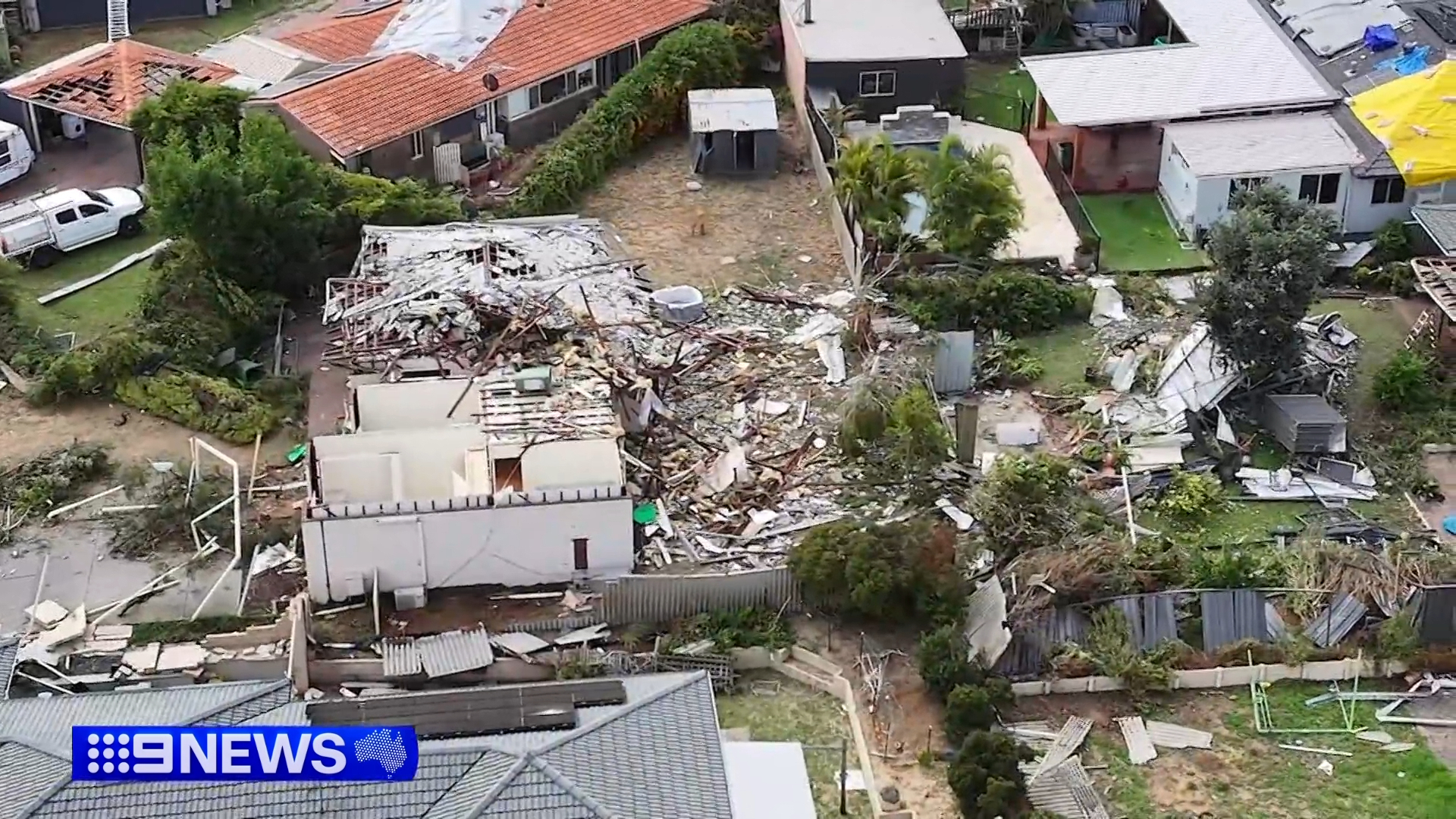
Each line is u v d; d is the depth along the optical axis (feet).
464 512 130.11
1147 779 119.24
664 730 102.27
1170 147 186.50
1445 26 198.49
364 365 151.43
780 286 176.24
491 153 197.47
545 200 187.32
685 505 142.51
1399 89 185.47
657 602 130.93
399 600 131.54
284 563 136.36
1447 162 175.63
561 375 148.05
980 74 219.82
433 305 157.17
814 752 120.06
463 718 102.63
